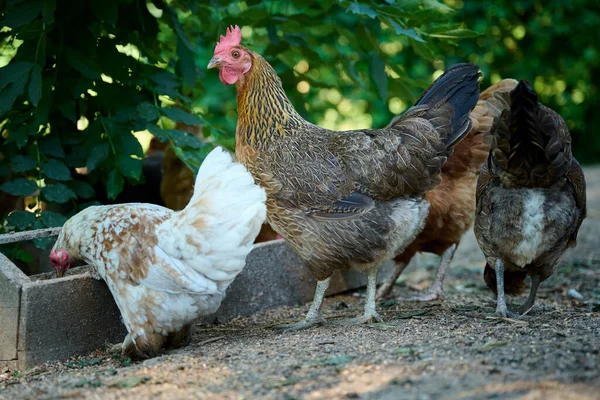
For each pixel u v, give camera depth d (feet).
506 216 14.94
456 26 20.58
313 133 15.87
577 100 52.85
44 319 13.65
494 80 47.65
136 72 18.93
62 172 17.33
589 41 49.11
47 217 17.12
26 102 18.01
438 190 18.21
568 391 9.87
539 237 14.92
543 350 11.98
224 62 15.79
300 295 19.39
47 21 16.33
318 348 13.28
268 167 15.49
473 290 21.39
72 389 11.56
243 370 12.00
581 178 15.29
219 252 12.92
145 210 13.97
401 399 9.93
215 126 22.04
